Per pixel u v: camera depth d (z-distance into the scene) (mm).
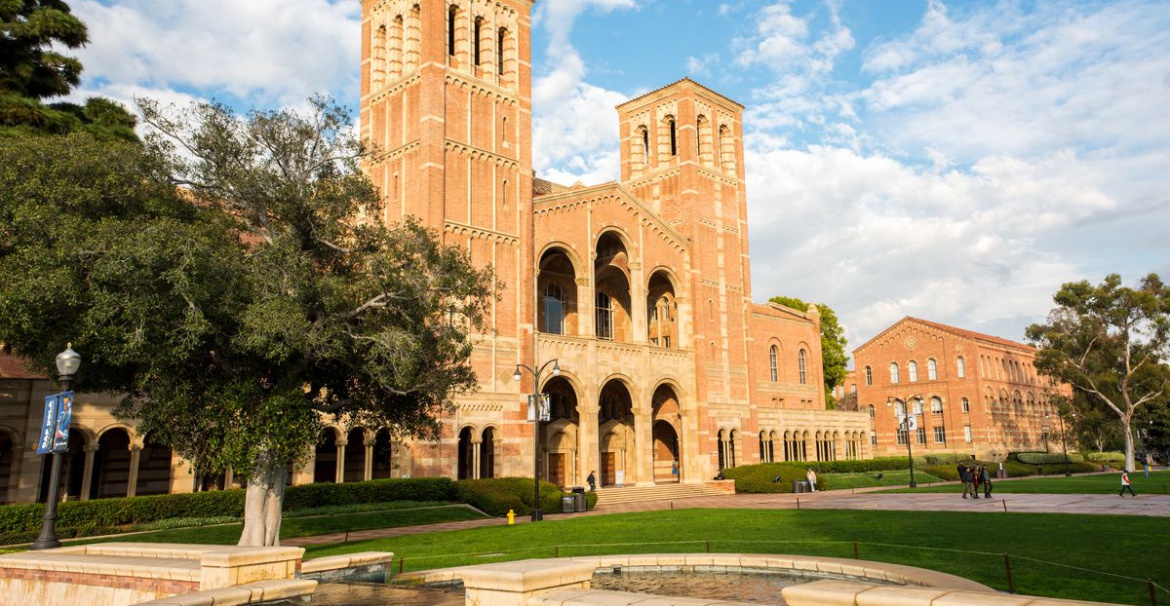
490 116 50062
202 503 33406
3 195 19859
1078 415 89062
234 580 12742
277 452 21672
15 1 29531
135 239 18734
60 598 14672
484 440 48969
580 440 52531
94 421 33844
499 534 28656
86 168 20703
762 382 78688
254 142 23547
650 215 60281
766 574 17000
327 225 24078
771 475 58250
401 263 24844
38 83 31828
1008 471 80062
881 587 7246
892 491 55188
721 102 69438
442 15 48156
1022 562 18578
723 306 64938
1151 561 18438
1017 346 113625
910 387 104562
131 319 18547
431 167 45781
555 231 53281
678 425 61094
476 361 45719
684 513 35719
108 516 30156
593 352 53500
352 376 25562
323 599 12898
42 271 18344
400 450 42594
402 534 31375
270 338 20266
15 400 32094
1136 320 86312
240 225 23922
